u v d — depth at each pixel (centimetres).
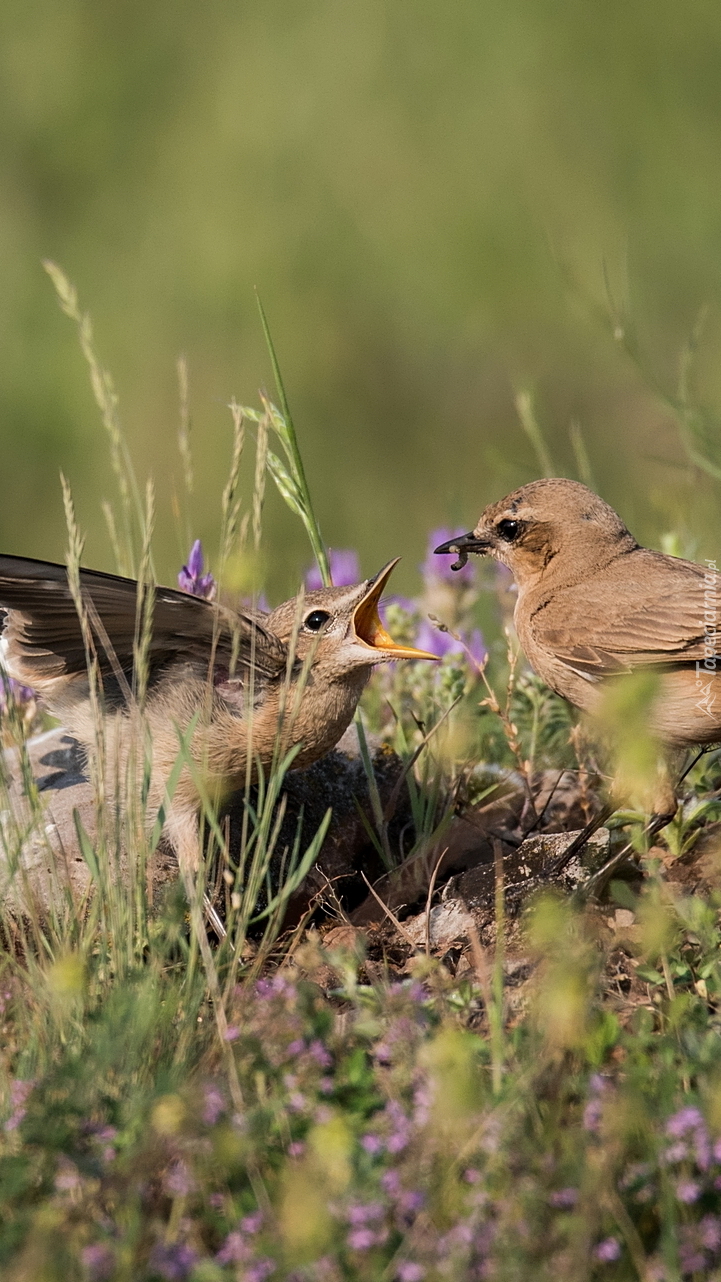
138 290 2866
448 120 3058
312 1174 622
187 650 987
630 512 1565
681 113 3014
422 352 2848
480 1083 687
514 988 812
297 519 2547
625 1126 629
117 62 3144
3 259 2916
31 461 2652
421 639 1273
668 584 1071
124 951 821
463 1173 641
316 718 1012
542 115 3052
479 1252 591
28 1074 729
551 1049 686
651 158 2984
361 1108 686
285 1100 685
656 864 883
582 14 3109
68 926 853
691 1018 752
